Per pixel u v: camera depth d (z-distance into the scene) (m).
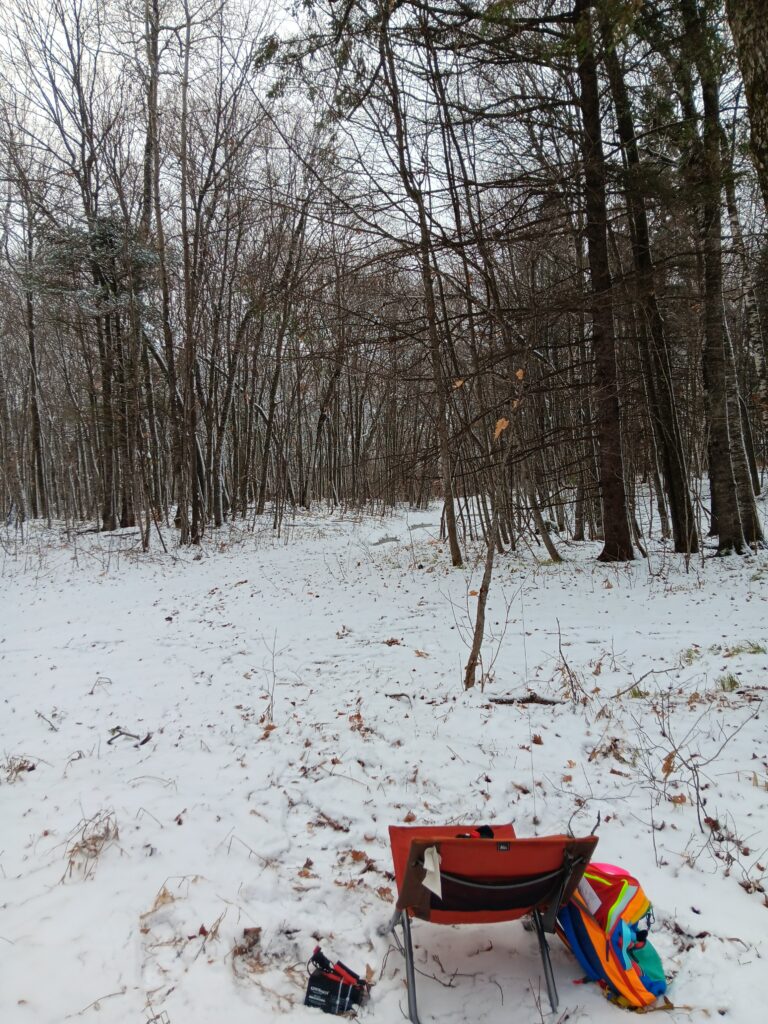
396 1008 2.71
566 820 4.05
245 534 21.36
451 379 11.26
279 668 7.68
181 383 22.86
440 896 2.55
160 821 4.19
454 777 4.67
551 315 11.45
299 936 3.13
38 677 7.66
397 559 15.82
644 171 10.27
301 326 11.34
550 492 18.58
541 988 2.80
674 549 14.42
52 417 34.16
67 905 3.32
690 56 10.37
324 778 4.76
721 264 11.91
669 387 13.80
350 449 39.97
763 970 2.76
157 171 18.22
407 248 9.78
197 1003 2.70
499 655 7.66
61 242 19.48
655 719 5.45
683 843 3.72
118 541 20.12
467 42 9.66
